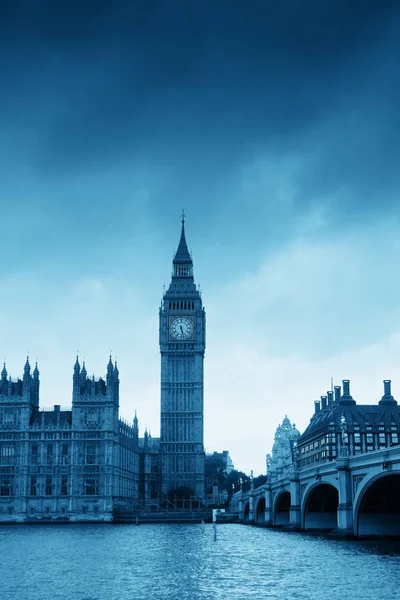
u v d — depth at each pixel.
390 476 113.75
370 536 125.81
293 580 81.69
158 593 74.62
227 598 71.06
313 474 150.75
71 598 72.12
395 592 72.38
